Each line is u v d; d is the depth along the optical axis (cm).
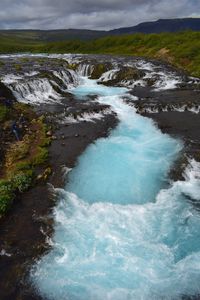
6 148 2866
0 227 1922
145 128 3462
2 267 1633
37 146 2916
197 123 3525
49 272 1599
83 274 1580
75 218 1988
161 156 2761
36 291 1502
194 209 2033
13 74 5181
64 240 1803
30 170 2470
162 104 4112
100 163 2656
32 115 3744
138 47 9800
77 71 6638
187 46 7962
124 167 2592
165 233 1836
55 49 12238
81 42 12275
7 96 4109
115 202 2150
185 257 1661
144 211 2039
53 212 2047
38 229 1895
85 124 3547
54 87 4962
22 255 1706
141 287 1499
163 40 9394
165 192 2228
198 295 1453
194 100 4259
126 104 4312
